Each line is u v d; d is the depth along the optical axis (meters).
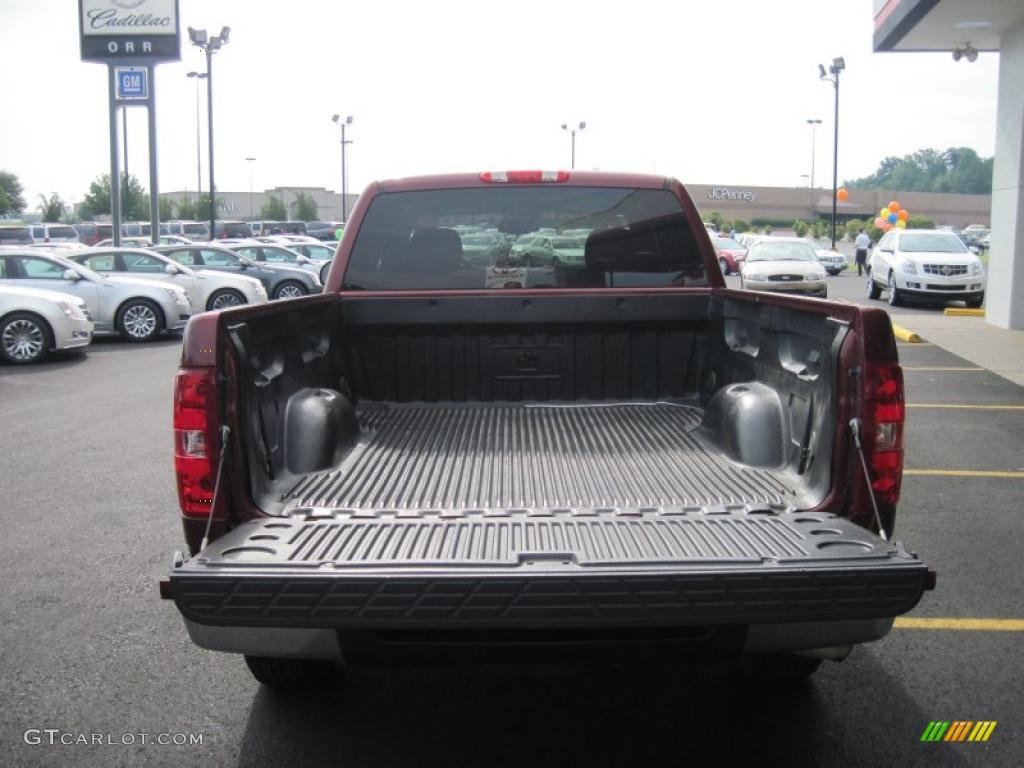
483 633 2.94
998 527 6.31
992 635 4.67
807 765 3.53
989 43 18.64
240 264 24.33
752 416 3.95
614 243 5.19
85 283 18.23
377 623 2.76
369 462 4.04
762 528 3.18
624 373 5.21
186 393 3.23
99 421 10.27
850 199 107.44
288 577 2.76
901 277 23.31
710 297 5.07
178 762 3.57
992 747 3.65
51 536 6.27
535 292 5.09
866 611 2.80
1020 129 17.22
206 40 40.38
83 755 3.62
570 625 2.76
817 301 3.52
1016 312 17.66
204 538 3.16
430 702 4.05
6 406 11.27
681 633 2.99
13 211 109.56
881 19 18.77
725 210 104.50
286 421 3.92
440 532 3.19
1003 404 10.83
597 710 3.97
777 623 2.79
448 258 5.16
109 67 28.89
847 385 3.30
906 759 3.57
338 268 5.15
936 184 196.00
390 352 5.18
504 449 4.25
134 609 5.04
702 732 3.78
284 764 3.56
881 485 3.29
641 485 3.72
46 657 4.47
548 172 5.13
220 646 3.02
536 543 3.08
